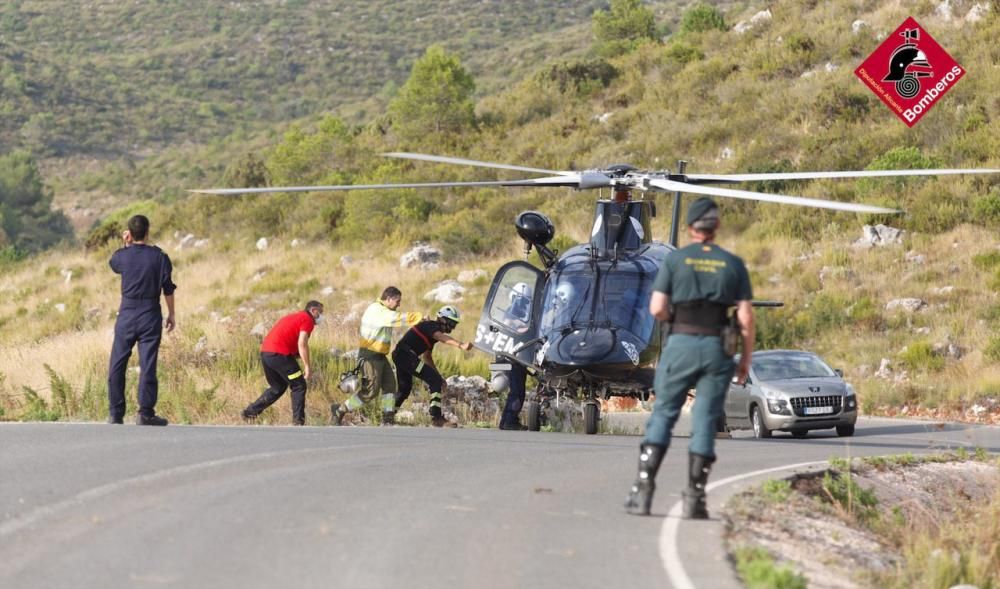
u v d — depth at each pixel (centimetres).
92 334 5666
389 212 9319
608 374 3144
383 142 11800
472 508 1688
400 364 3659
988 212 7556
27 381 4178
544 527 1566
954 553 1986
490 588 1242
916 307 6731
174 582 1216
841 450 2962
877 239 7588
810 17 11681
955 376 5844
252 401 3794
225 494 1714
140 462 1989
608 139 10300
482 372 4825
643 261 3325
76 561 1295
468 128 11400
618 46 13512
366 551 1384
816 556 1620
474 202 9581
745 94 10381
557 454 2428
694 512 1662
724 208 8400
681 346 1611
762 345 6638
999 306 6512
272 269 8688
